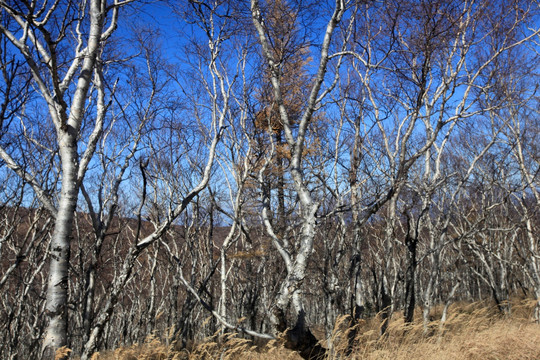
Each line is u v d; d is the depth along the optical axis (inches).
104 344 525.7
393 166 316.5
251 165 327.0
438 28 256.5
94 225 246.7
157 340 294.8
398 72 275.7
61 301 176.6
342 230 317.1
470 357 276.8
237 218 335.3
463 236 394.6
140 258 582.6
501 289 563.5
